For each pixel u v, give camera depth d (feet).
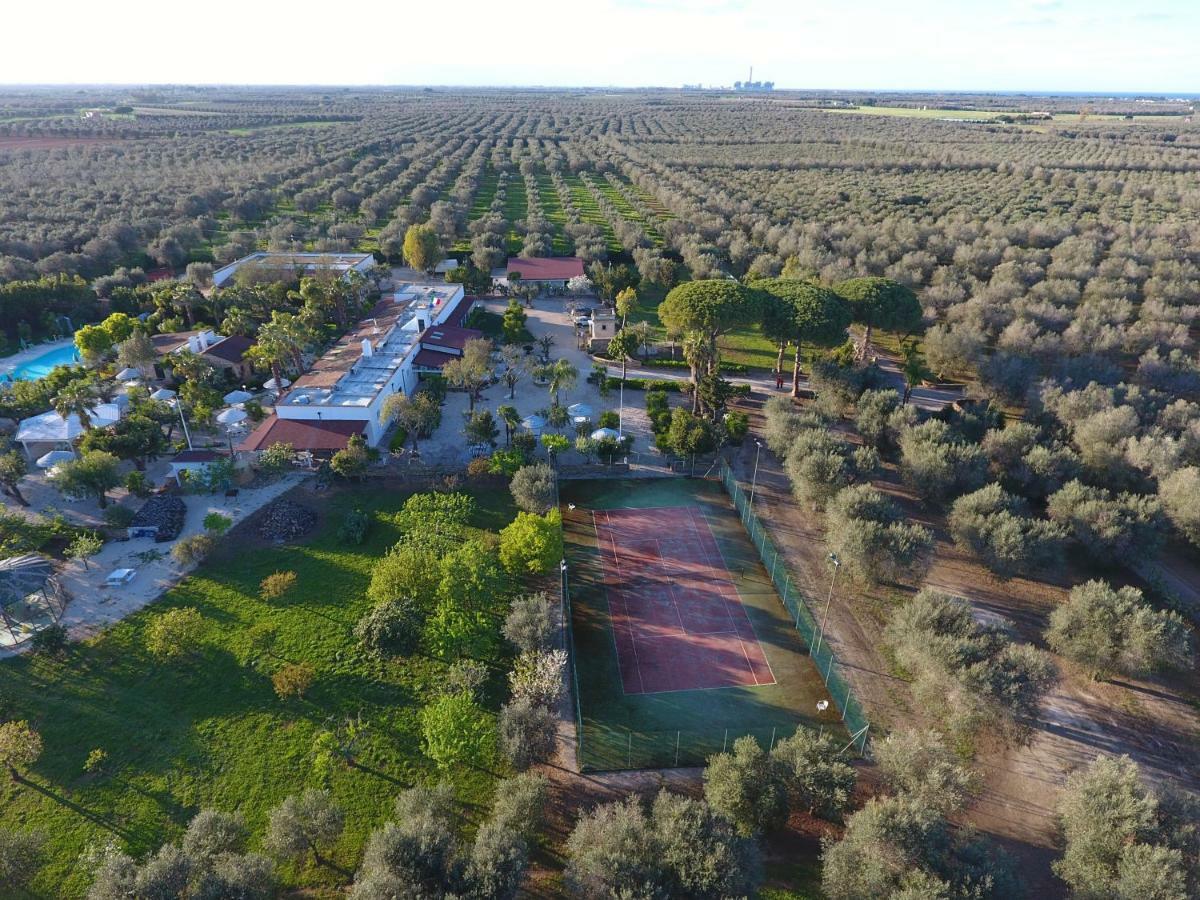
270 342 264.72
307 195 590.14
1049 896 111.55
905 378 293.02
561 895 110.22
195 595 171.53
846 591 181.16
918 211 506.48
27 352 320.09
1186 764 135.03
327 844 113.60
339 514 205.05
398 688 147.43
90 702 141.49
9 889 106.73
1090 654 146.41
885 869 102.01
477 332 335.47
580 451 232.32
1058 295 338.13
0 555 171.83
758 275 394.73
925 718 143.95
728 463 240.12
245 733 136.36
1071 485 195.42
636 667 155.84
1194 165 643.45
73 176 618.44
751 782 118.83
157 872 96.32
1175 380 266.57
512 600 172.24
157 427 228.63
